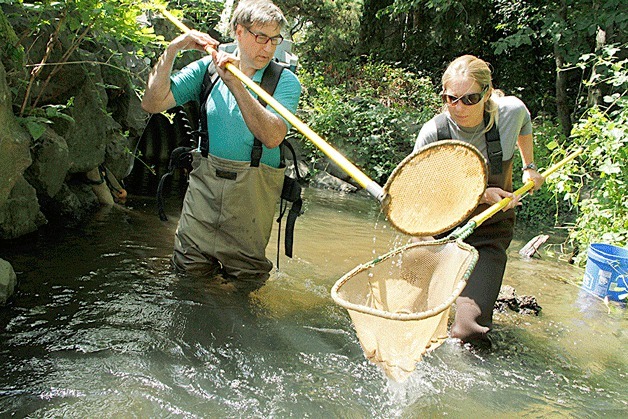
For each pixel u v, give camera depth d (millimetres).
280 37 3590
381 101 12016
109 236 4543
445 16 13539
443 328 2600
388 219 2588
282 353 2961
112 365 2660
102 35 4766
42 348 2744
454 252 2662
